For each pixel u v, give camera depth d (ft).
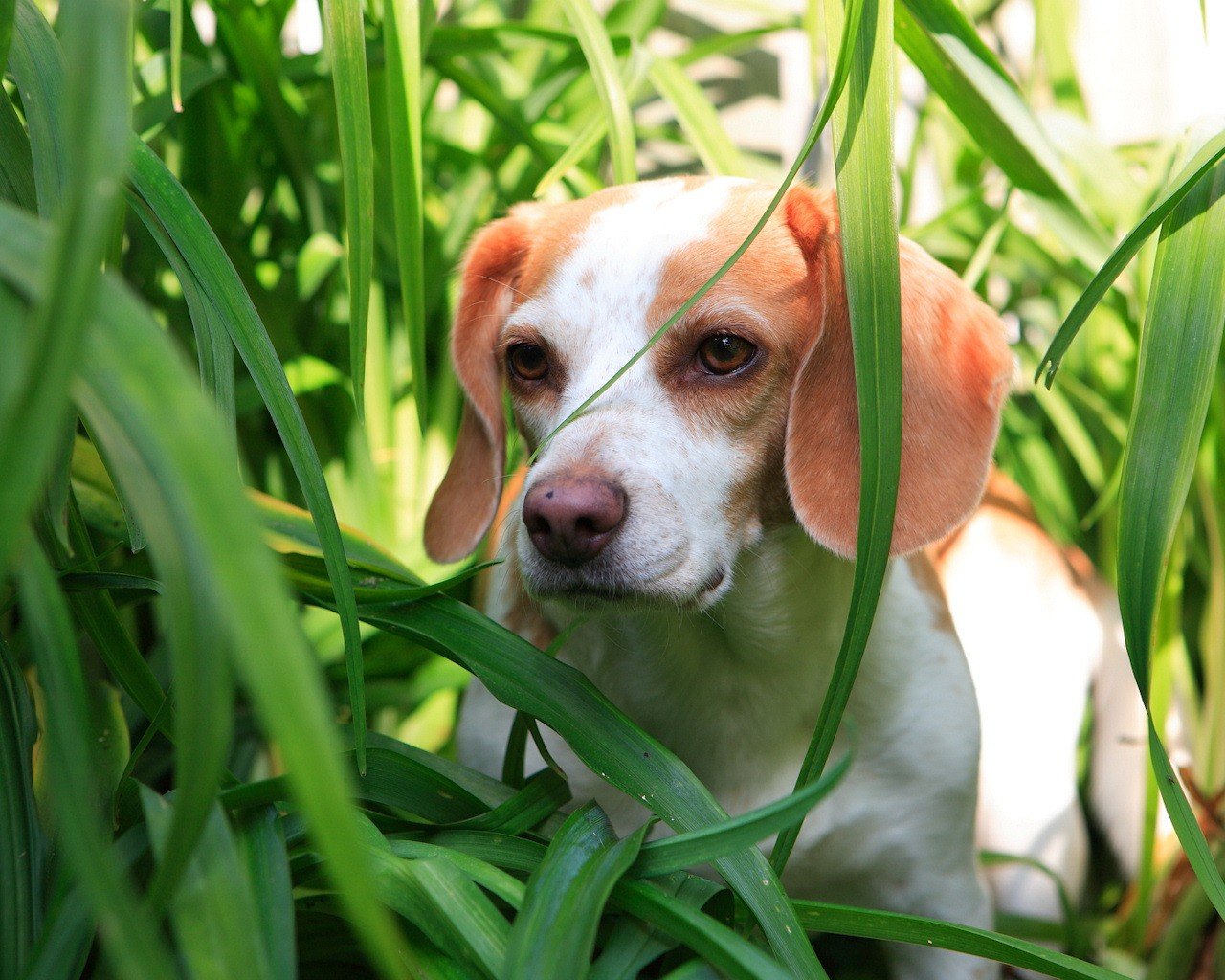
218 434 1.88
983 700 6.66
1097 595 7.39
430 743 6.29
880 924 3.46
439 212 7.27
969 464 4.62
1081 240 5.40
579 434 4.37
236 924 2.59
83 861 2.19
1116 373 7.52
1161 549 3.49
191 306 3.53
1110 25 9.39
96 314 1.89
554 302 4.74
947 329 4.73
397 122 4.37
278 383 3.43
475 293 5.49
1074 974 3.26
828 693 3.54
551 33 6.35
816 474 4.58
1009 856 5.76
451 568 6.47
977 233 7.77
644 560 4.20
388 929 2.08
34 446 1.78
